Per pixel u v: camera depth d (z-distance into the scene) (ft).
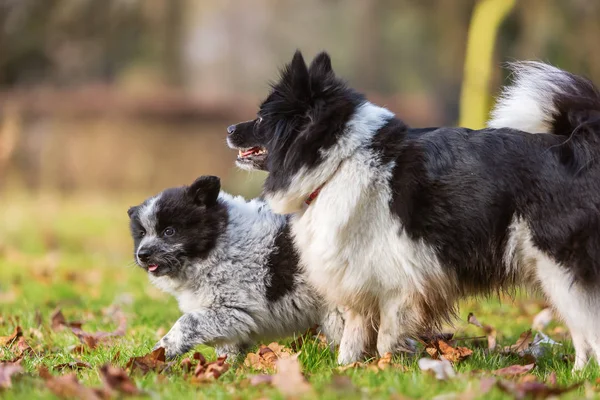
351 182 24.09
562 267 23.34
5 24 123.13
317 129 24.43
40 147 116.98
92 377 22.84
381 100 138.82
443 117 142.31
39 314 35.60
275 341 28.73
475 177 23.66
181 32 152.66
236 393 20.85
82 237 78.74
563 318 24.29
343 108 24.52
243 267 26.91
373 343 26.37
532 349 28.89
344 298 25.38
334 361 26.08
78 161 118.93
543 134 24.40
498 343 30.89
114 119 120.57
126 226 85.97
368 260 24.39
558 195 23.30
